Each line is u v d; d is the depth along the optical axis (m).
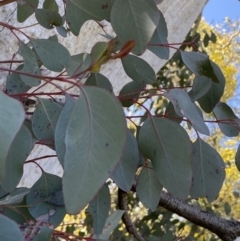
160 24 0.79
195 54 0.80
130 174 0.72
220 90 0.83
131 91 0.87
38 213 0.73
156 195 0.82
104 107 0.48
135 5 0.62
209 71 0.79
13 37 1.33
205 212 1.46
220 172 0.80
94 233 0.77
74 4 0.74
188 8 2.18
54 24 0.86
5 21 1.31
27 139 0.65
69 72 0.69
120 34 0.62
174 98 0.68
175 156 0.68
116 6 0.62
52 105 0.72
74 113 0.49
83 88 0.50
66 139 0.48
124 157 0.72
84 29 1.59
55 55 0.70
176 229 2.78
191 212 1.45
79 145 0.47
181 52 0.80
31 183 1.65
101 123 0.48
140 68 0.82
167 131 0.69
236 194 2.98
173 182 0.68
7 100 0.41
